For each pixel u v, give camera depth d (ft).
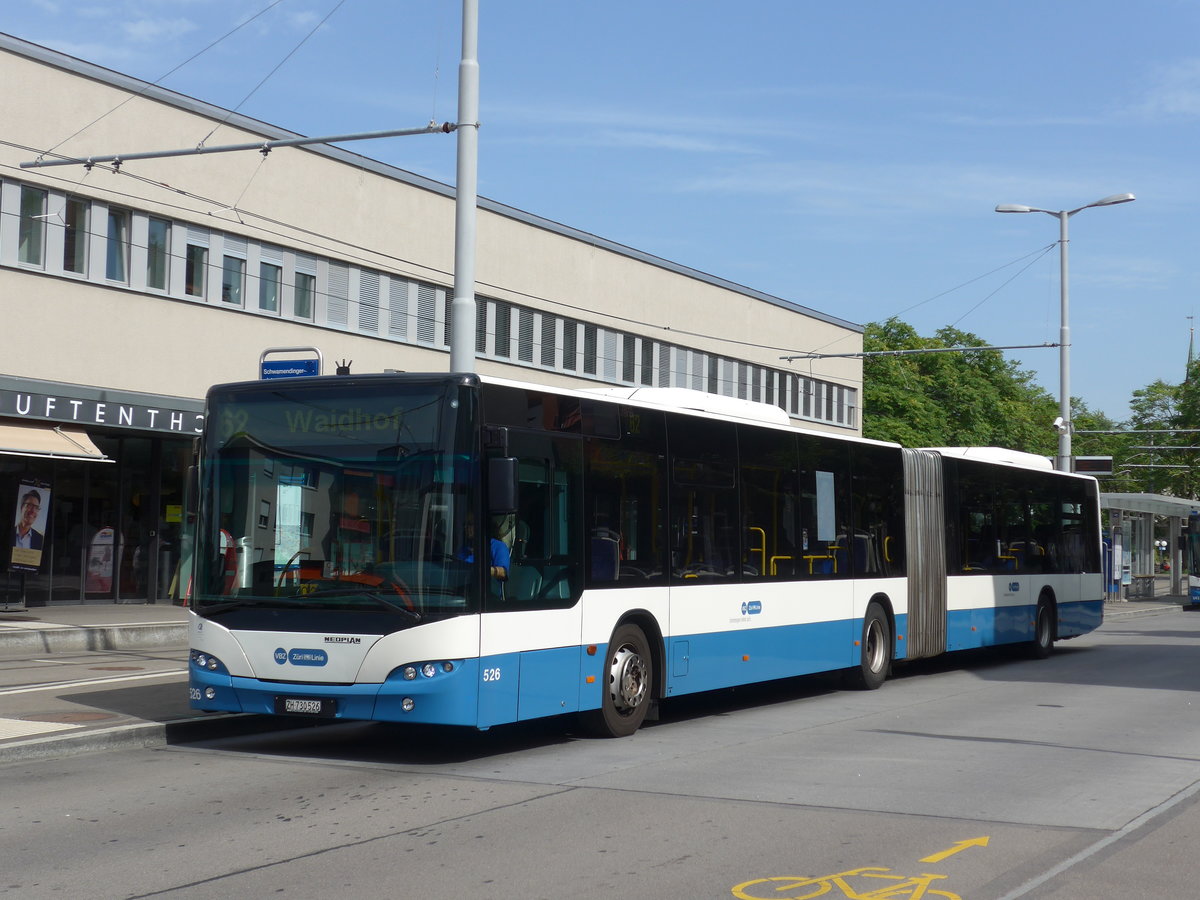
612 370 129.29
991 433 228.43
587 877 22.89
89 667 55.06
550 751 37.70
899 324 231.91
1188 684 59.72
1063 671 67.21
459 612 34.19
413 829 26.76
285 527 35.88
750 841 25.77
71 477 84.64
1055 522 78.07
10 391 73.31
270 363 49.57
